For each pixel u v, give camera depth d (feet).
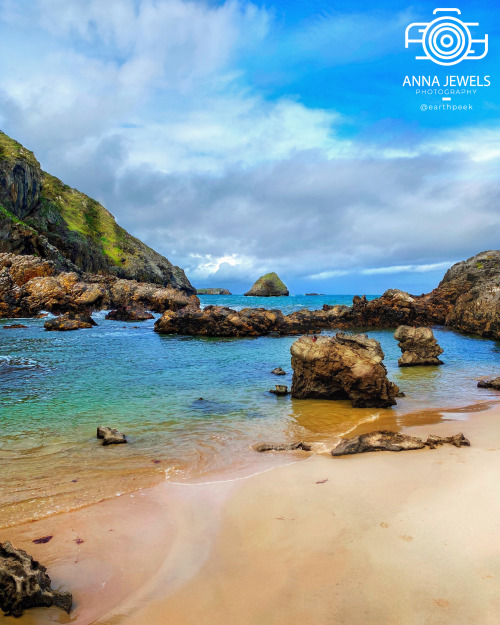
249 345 114.73
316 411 47.88
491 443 34.32
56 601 15.88
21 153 330.54
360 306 180.55
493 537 19.04
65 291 189.06
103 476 28.68
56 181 477.77
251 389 59.11
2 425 40.81
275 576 17.07
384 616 14.48
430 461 30.12
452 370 76.38
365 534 19.90
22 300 174.91
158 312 232.73
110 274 379.55
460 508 22.06
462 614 14.39
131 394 54.65
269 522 21.67
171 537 20.62
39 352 91.20
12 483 27.50
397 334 84.53
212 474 28.96
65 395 53.62
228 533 20.80
